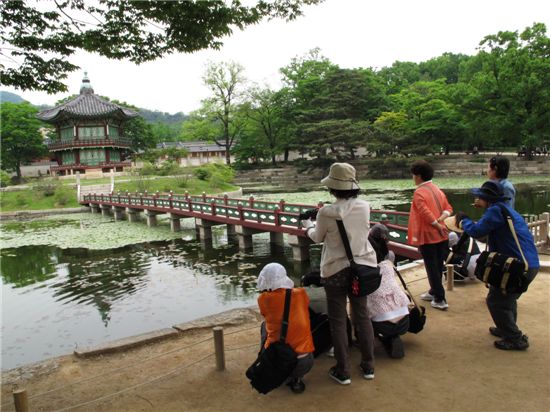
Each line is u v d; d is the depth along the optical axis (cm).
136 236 2291
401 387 352
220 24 659
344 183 346
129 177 4856
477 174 4712
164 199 2514
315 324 406
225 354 446
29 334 985
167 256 1778
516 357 391
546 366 371
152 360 448
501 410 311
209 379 392
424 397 335
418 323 429
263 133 6656
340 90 5891
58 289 1359
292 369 331
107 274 1520
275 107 6506
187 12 638
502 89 4250
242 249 1834
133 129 6738
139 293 1266
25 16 599
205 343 483
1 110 5575
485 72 4469
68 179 4828
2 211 3594
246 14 657
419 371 377
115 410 351
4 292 1352
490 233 397
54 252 1972
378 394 344
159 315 1072
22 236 2469
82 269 1614
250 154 6544
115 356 471
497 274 379
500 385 345
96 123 5397
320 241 367
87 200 3694
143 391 379
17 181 5856
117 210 3144
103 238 2261
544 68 3997
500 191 390
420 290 607
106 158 5466
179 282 1370
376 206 2658
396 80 8012
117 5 618
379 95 6069
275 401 345
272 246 1833
